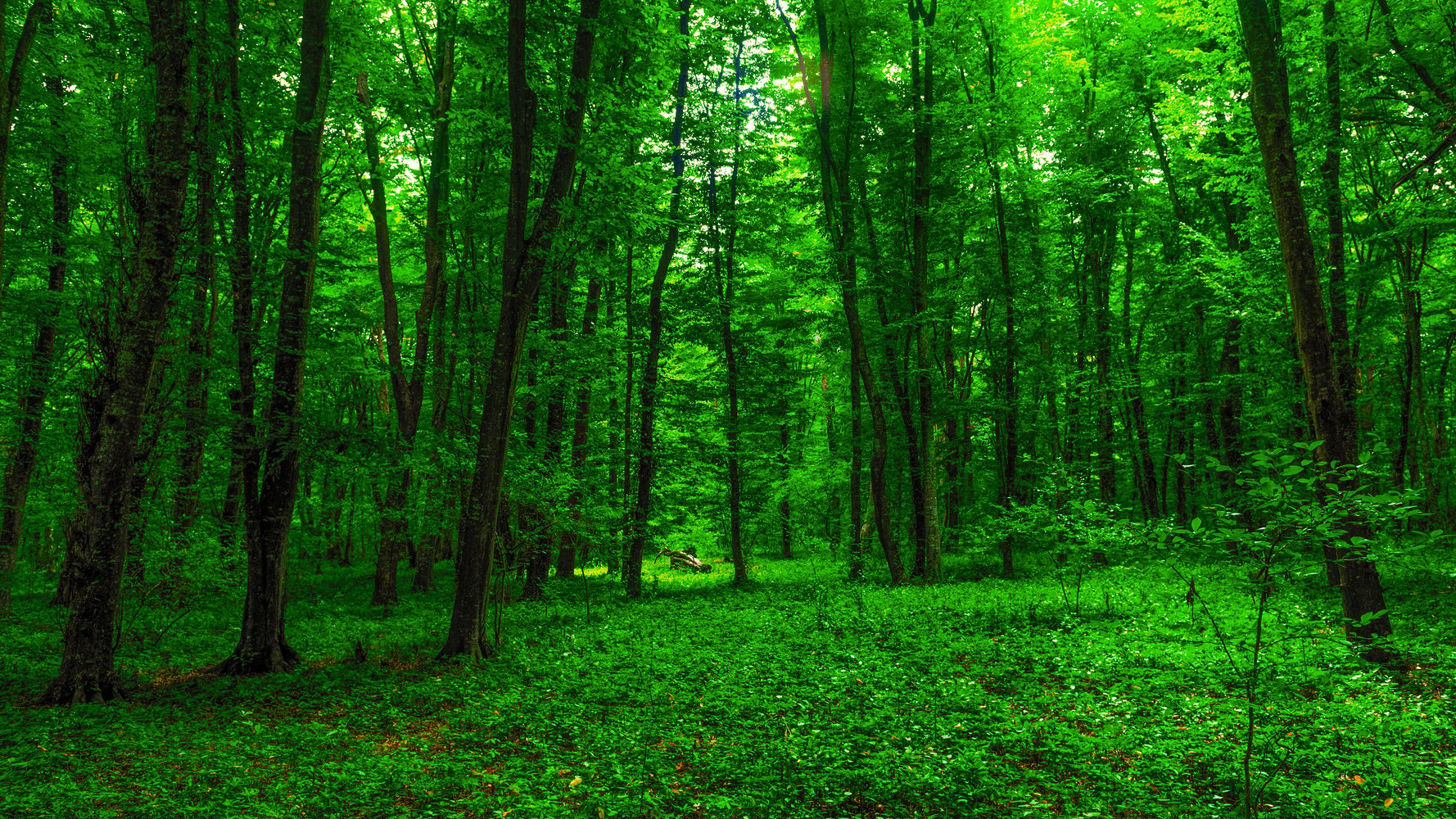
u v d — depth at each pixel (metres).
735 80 22.81
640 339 22.06
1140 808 5.57
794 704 8.45
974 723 7.57
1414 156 14.07
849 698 8.59
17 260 13.38
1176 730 7.00
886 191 22.00
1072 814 5.45
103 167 11.47
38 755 7.15
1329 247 14.26
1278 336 16.00
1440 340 19.30
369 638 13.98
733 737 7.42
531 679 10.20
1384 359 17.72
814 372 27.42
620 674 10.02
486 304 18.84
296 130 11.40
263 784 6.51
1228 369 21.52
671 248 20.89
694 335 22.14
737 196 21.97
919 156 20.61
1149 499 24.25
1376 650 8.98
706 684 9.52
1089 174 20.42
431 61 19.00
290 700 9.41
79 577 9.40
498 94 18.06
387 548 19.72
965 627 12.76
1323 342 9.59
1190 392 23.73
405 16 19.61
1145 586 15.72
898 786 5.94
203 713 8.87
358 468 12.75
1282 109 9.87
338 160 16.64
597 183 13.99
